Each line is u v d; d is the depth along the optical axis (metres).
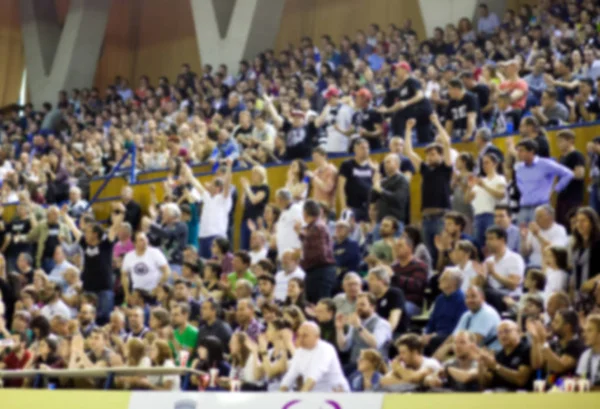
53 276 16.91
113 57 33.81
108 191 21.83
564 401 7.63
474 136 15.62
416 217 16.39
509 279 11.79
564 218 13.65
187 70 27.30
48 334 13.61
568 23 20.92
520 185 13.60
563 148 13.79
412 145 15.98
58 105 29.75
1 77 33.59
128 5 34.03
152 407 9.23
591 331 9.16
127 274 15.35
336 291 13.30
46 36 32.06
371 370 10.28
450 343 10.52
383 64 21.69
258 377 11.12
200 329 12.38
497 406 7.91
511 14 22.17
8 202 21.91
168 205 16.58
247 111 20.30
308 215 13.05
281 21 30.20
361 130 16.84
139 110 26.56
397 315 11.50
